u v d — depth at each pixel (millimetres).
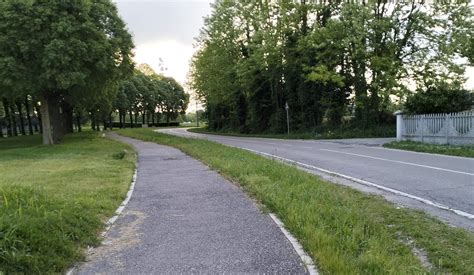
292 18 33812
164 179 11047
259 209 7195
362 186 9391
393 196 8148
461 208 6996
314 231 5336
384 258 4402
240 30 40156
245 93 45125
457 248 4863
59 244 4770
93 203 7402
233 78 43156
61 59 20875
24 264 4172
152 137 31734
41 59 21500
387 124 30891
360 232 5285
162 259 4762
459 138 18031
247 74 38844
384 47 28906
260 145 23328
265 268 4402
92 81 25875
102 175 11633
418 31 28125
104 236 5723
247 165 11914
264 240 5387
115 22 26547
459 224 6027
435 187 8922
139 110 93500
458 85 25594
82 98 30219
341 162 14047
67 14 21859
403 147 18656
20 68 21219
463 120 17844
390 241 5082
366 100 30375
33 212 5492
